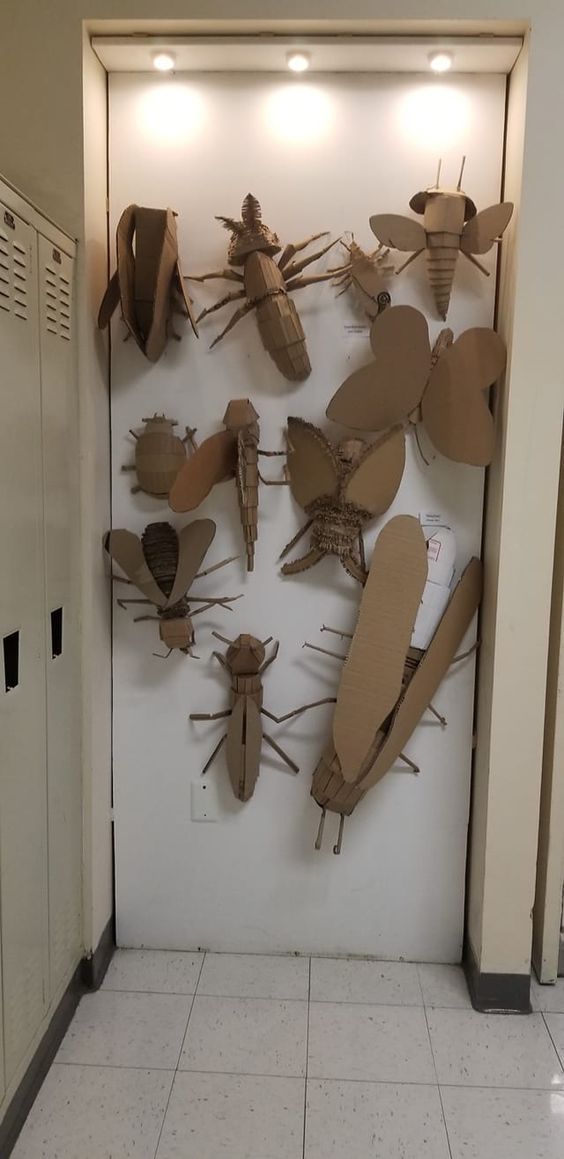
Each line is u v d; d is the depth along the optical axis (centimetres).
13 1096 149
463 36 169
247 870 204
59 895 173
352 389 178
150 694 200
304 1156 149
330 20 165
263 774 201
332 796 187
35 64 168
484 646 191
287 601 195
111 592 196
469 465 188
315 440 183
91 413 179
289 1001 190
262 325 179
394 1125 156
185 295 175
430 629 187
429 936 204
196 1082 165
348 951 205
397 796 200
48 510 160
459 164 182
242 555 194
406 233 176
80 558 179
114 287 175
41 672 158
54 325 160
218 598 195
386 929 204
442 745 198
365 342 187
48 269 156
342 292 186
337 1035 179
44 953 164
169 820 203
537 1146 152
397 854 202
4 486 137
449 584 189
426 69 179
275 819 202
